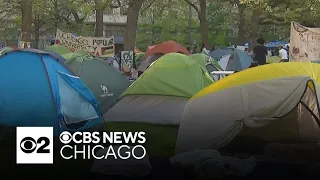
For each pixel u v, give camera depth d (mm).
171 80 10320
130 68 19953
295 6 23219
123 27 58344
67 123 8891
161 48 22328
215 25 42750
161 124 9570
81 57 11625
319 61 13672
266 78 8180
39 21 35469
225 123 7977
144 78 10500
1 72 9156
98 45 20984
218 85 8539
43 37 41281
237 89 8242
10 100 8883
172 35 46906
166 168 7371
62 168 7312
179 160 7352
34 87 8977
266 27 37938
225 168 7094
